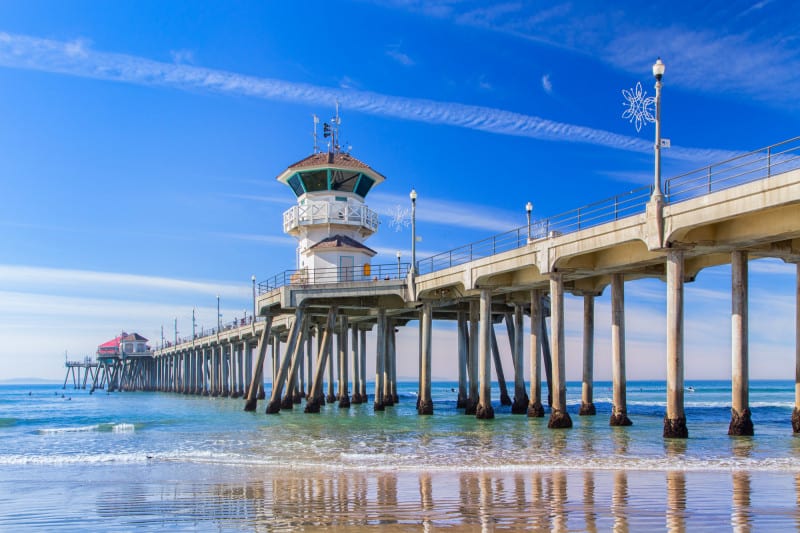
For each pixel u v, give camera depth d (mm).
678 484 17172
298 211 59906
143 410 71375
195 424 44656
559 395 34969
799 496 15344
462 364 56812
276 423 43500
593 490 16406
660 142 28969
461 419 43594
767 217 26484
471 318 49844
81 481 20328
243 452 27703
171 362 149625
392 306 53594
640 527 12305
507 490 16672
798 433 30469
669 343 28562
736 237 27906
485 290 41531
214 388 107562
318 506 15281
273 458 25312
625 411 36406
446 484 17922
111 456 27078
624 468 20516
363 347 76000
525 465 21516
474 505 14781
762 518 12977
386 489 17359
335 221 58906
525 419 42312
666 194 28719
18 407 90438
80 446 32344
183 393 129125
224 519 14148
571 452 24938
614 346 36562
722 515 13258
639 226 29641
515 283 41188
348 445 29156
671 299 28531
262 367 59688
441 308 55906
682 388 28547
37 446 32656
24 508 15875
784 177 23797
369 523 13203
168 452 28406
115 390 184625
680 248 28328
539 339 41031
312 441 31234
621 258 34031
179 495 17359
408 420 43500
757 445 26234
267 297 55781
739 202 25312
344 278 57188
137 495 17469
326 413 54344
